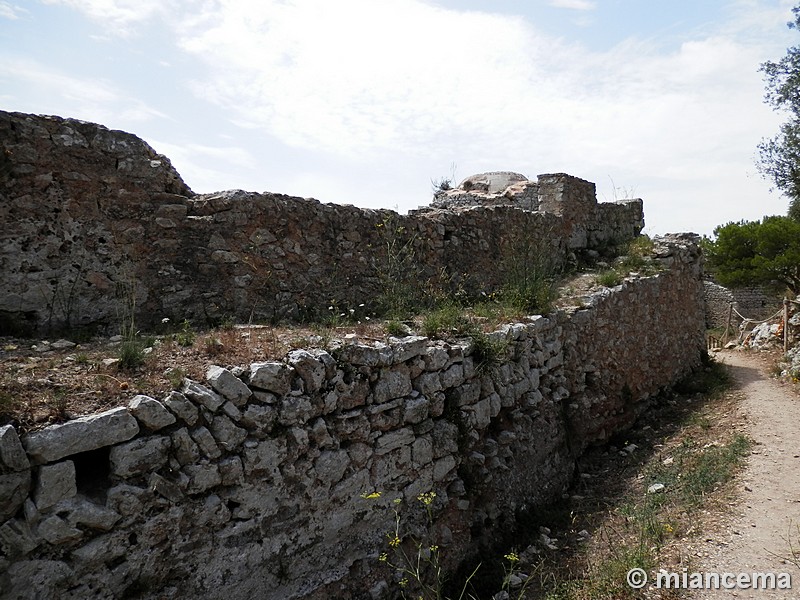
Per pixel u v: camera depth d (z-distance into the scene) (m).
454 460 5.13
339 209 6.72
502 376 5.86
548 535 5.54
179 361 3.83
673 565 4.23
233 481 3.53
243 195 5.79
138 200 5.16
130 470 3.08
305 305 6.29
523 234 9.59
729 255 23.27
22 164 4.53
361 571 4.25
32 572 2.74
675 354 10.84
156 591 3.17
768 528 4.57
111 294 4.98
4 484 2.67
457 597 4.62
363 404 4.41
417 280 7.51
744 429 7.22
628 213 13.48
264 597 3.66
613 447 7.79
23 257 4.53
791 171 13.79
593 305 7.99
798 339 12.42
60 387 3.24
